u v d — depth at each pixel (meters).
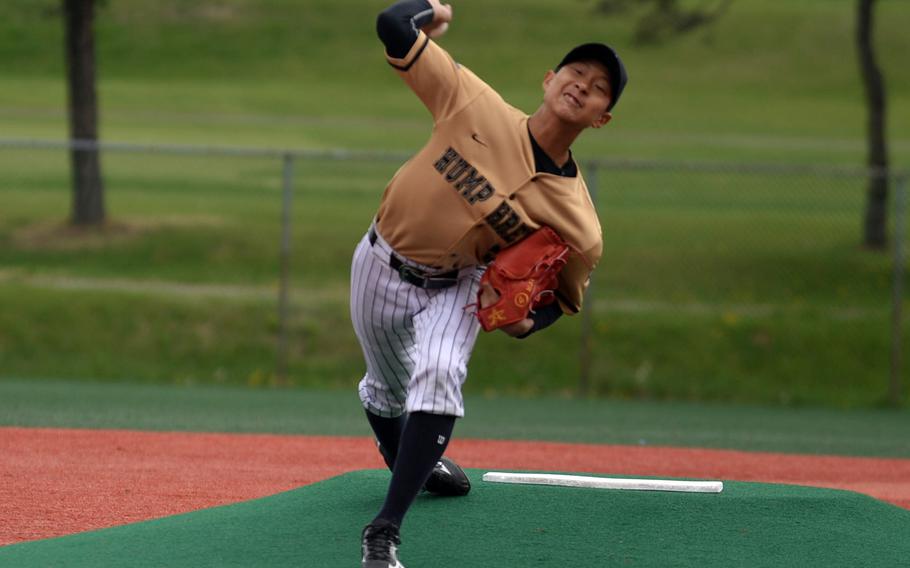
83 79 57.66
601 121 15.30
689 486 19.38
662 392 44.91
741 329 48.25
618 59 14.87
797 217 75.44
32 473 23.23
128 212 65.56
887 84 154.50
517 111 15.74
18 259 53.97
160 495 21.52
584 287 16.48
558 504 18.42
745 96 148.75
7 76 141.75
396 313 16.12
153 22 166.25
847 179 97.69
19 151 89.25
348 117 131.25
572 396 44.12
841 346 47.84
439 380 15.08
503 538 16.73
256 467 25.41
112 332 45.56
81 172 58.31
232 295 49.09
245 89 143.88
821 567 15.99
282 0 180.12
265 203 72.69
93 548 15.98
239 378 44.00
